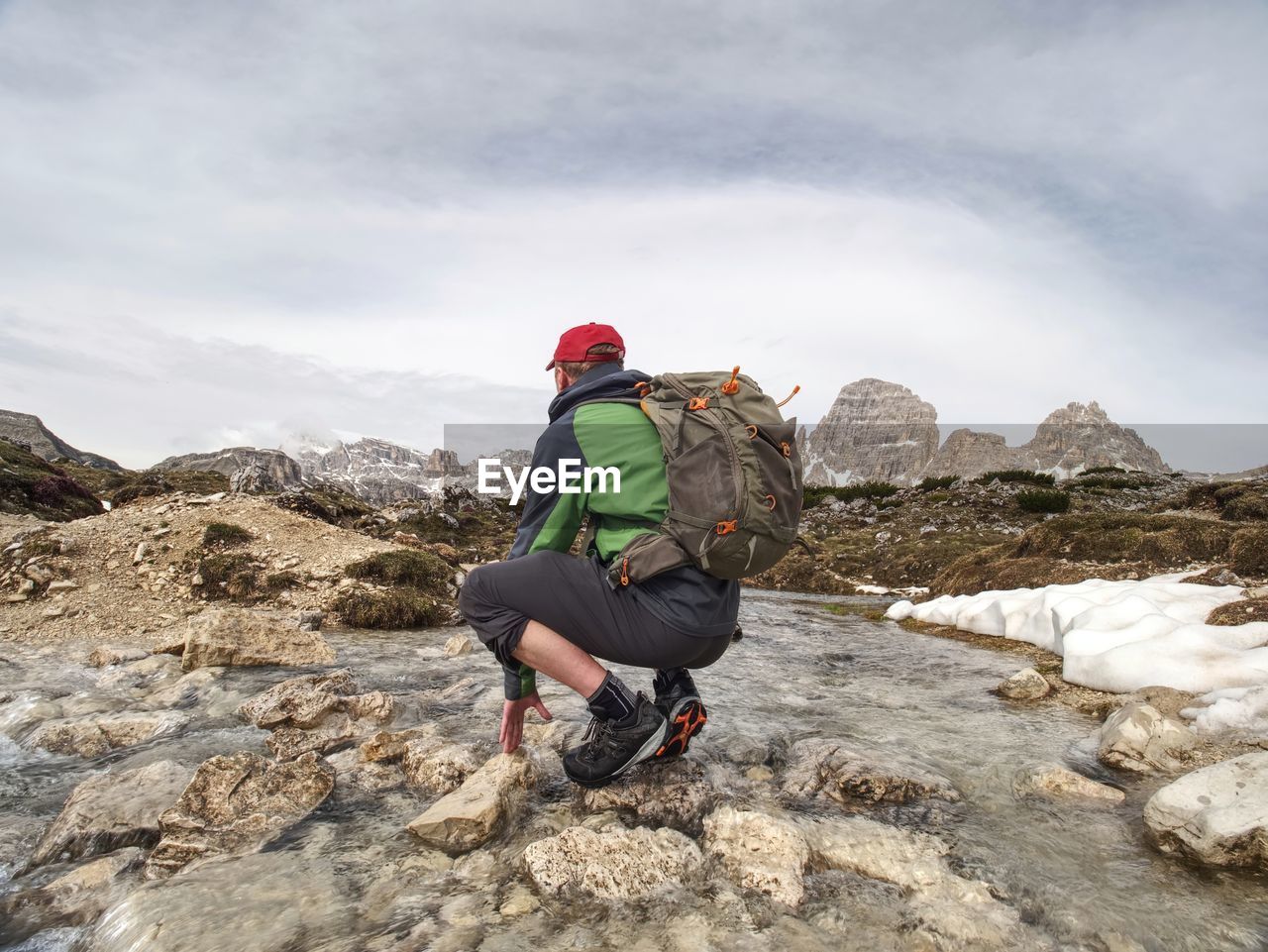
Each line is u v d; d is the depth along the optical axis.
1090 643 4.60
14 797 2.80
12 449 19.31
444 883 2.15
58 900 2.09
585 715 3.76
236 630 4.90
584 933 1.89
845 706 4.15
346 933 1.87
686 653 2.53
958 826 2.55
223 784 2.63
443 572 8.31
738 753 3.27
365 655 5.44
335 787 2.86
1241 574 6.58
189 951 1.77
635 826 2.52
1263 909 2.00
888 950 1.83
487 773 2.76
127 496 13.91
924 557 20.86
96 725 3.46
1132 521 9.90
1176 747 3.10
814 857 2.32
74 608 6.41
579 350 2.77
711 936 1.87
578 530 2.61
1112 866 2.26
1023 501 30.28
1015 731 3.65
